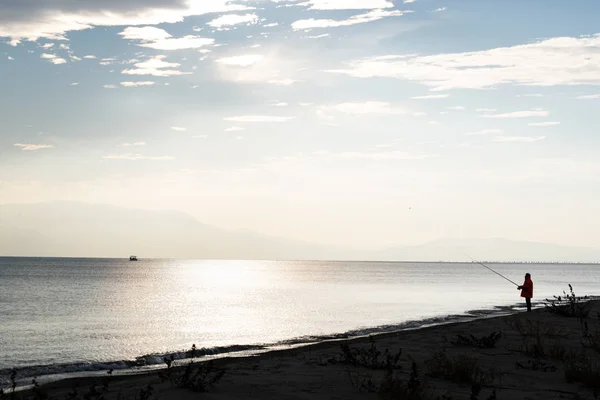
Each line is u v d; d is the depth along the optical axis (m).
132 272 181.50
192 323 37.00
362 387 10.66
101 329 33.88
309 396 9.88
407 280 135.38
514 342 17.92
